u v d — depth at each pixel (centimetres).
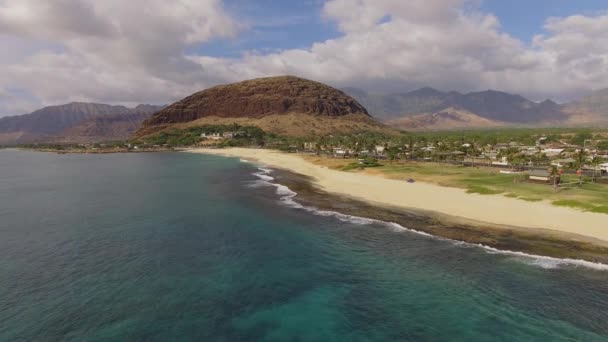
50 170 15350
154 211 6850
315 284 3741
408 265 4128
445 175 9981
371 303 3366
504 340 2803
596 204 5853
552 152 15962
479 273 3838
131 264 4247
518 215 5675
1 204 7656
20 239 5175
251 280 3828
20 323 3044
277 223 5891
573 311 3141
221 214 6544
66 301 3397
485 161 13712
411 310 3234
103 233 5444
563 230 4934
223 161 18800
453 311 3200
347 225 5678
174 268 4128
